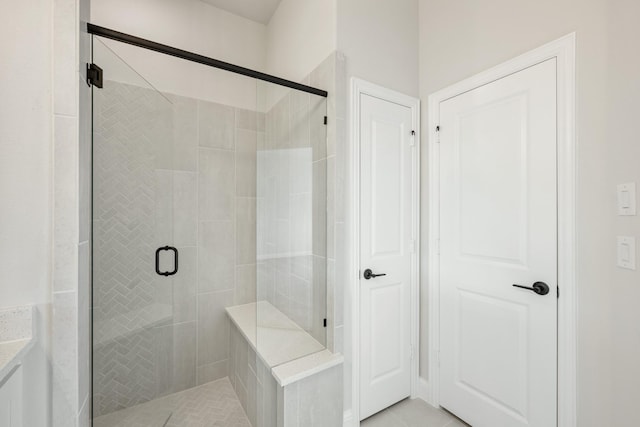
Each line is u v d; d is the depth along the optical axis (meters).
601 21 1.14
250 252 2.31
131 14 1.93
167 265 1.81
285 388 1.33
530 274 1.38
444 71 1.81
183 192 2.02
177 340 2.00
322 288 1.61
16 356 0.78
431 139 1.88
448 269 1.77
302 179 1.66
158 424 1.65
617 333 1.10
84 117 1.02
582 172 1.20
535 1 1.36
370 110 1.70
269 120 1.76
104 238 1.33
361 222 1.66
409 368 1.88
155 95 1.65
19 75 0.90
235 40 2.33
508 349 1.46
